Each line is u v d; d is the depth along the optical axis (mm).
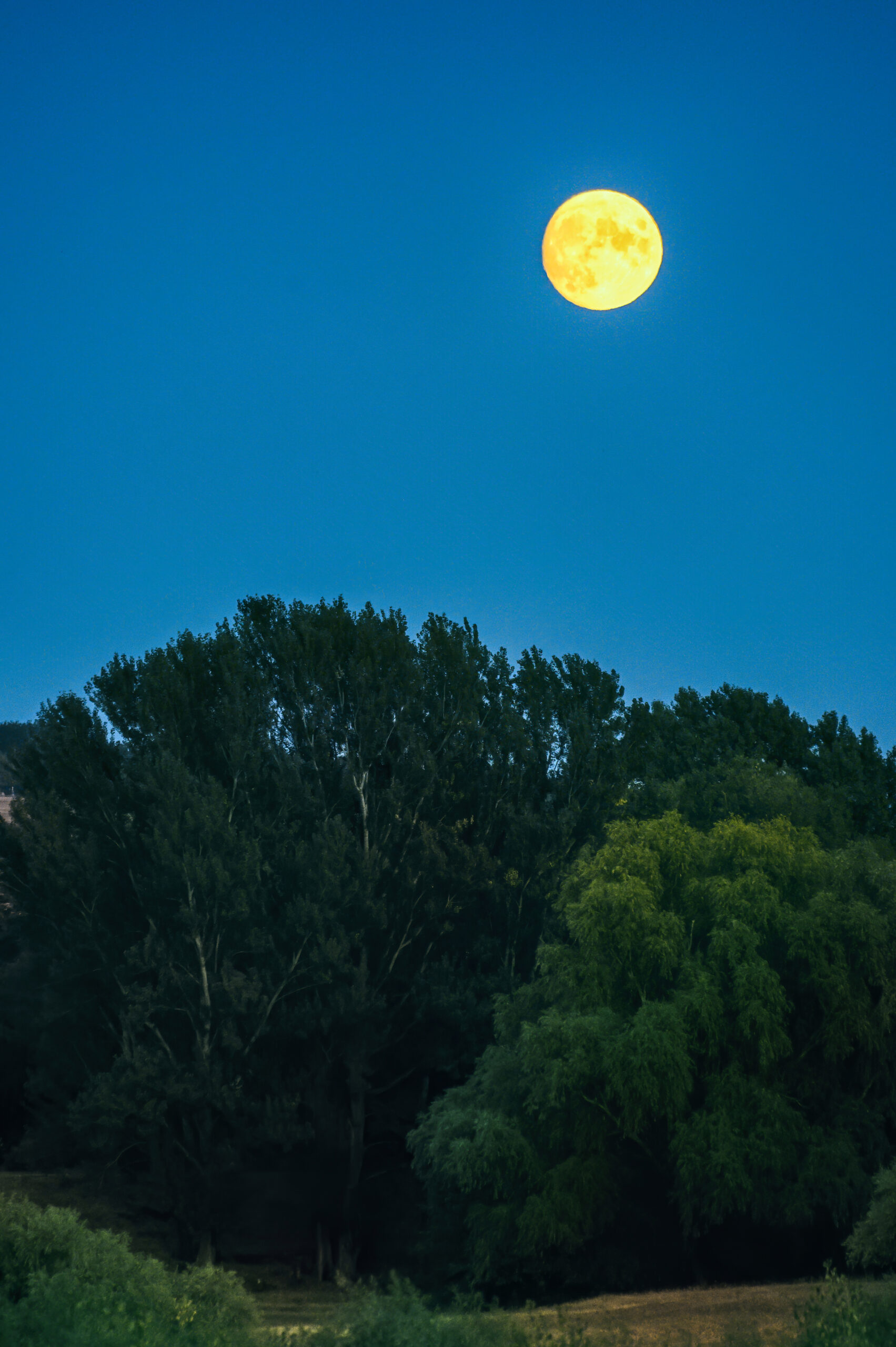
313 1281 36000
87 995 38625
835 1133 26484
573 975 28906
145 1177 36938
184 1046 36906
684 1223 26047
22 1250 13531
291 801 38406
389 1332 11508
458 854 38531
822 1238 27672
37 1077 39875
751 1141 25109
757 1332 13953
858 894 28703
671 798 39875
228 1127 37219
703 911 28719
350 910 37531
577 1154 27719
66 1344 10609
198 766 39062
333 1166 37656
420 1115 32031
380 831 39500
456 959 39781
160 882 35562
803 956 27188
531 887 38375
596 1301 20328
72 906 37750
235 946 36375
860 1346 11156
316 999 36500
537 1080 27750
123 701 39531
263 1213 37188
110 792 38188
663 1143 28219
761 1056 26078
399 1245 38250
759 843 28953
